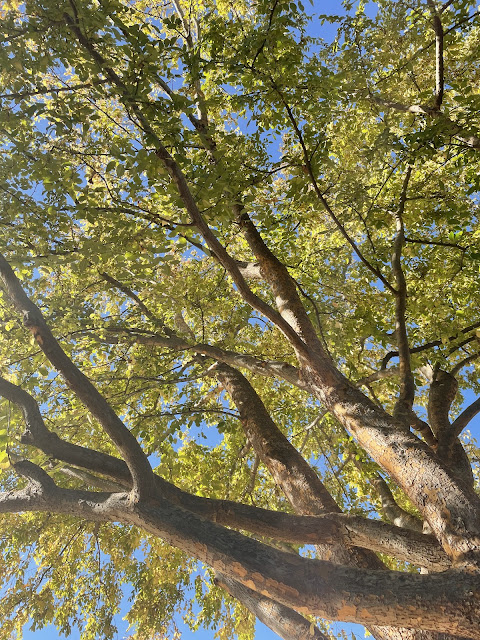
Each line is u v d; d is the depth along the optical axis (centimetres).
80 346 677
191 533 297
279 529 361
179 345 656
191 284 727
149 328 720
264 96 541
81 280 669
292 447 523
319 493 455
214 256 466
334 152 768
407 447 353
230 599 819
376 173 693
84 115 400
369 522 357
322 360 461
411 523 464
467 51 687
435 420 503
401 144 577
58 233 452
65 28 357
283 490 489
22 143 387
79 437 724
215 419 717
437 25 562
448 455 441
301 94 540
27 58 367
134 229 439
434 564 328
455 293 671
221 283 816
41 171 392
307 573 265
